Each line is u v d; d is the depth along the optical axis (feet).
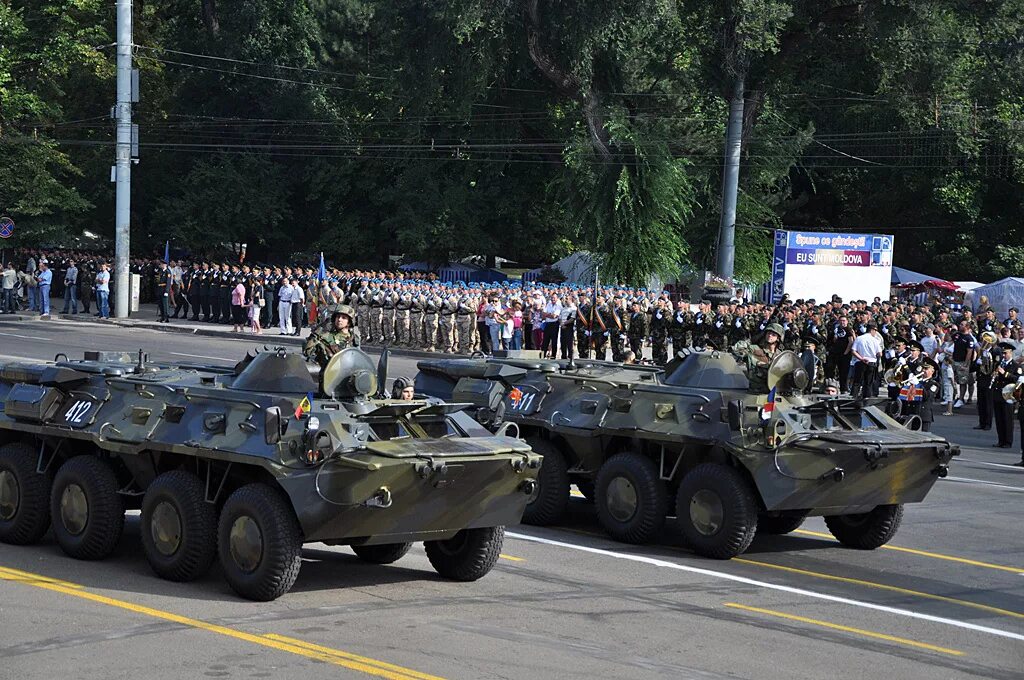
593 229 188.03
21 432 50.24
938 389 120.78
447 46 195.52
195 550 43.14
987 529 63.00
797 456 51.44
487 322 147.02
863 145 239.09
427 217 226.58
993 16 184.55
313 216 254.47
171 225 244.22
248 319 175.52
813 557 54.54
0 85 198.59
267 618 39.45
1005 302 167.84
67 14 206.39
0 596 41.19
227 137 250.37
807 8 188.85
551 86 214.90
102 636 36.83
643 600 44.42
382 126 241.96
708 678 35.09
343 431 41.52
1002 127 227.61
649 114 203.62
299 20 245.86
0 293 196.75
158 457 45.57
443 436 44.78
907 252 250.16
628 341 136.67
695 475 52.80
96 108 255.09
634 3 177.99
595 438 57.72
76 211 242.17
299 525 41.24
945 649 40.01
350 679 33.42
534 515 58.80
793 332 120.37
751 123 196.44
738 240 205.26
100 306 189.37
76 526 46.83
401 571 47.67
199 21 262.47
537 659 36.09
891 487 53.88
